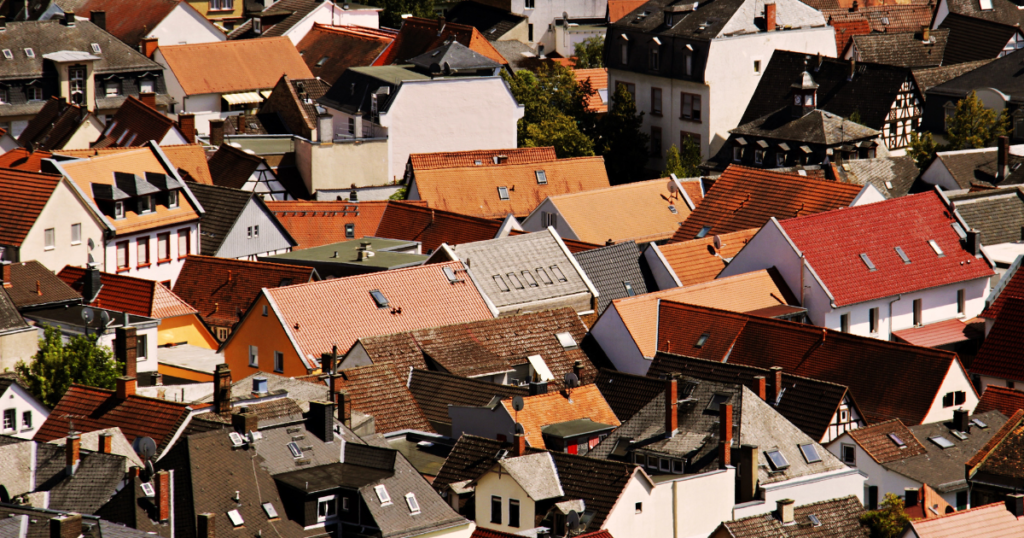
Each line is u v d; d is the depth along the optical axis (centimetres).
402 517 19475
